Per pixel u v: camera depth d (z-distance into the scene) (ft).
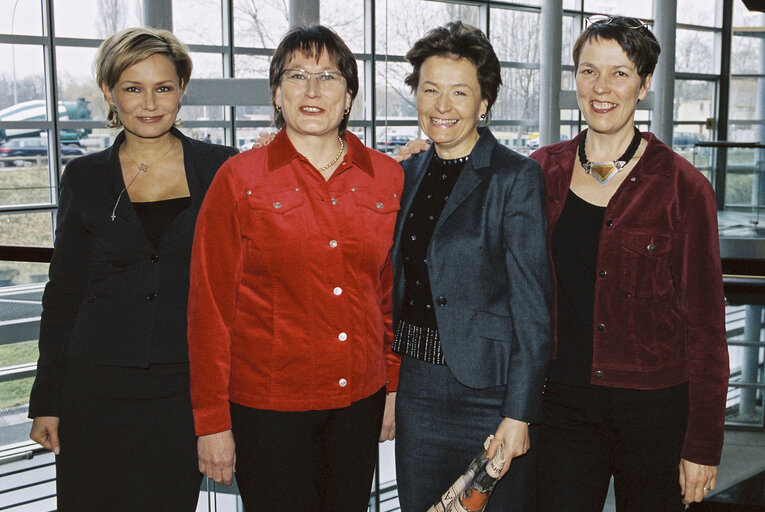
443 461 6.44
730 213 31.91
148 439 6.53
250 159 5.82
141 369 6.48
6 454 9.49
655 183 6.30
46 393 6.68
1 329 9.46
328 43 5.71
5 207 29.04
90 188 6.60
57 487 6.75
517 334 6.00
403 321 6.56
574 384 6.44
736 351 15.46
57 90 30.81
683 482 6.36
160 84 6.55
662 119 42.78
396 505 15.29
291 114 5.75
